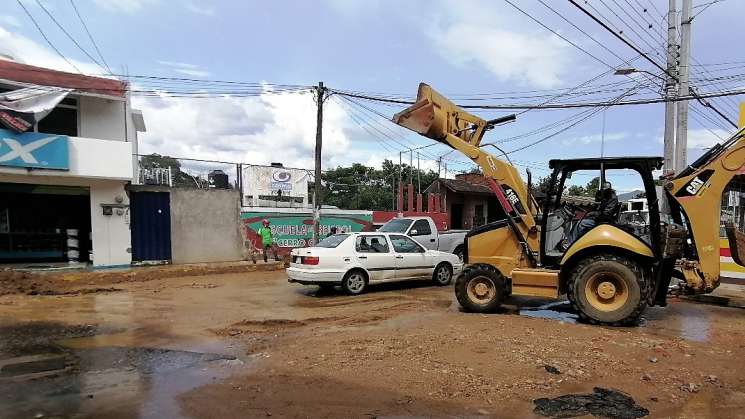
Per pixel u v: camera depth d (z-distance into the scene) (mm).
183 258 19516
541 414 4422
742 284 13391
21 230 18438
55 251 19047
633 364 5754
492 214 36125
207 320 8891
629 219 9383
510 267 9336
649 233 8719
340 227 23844
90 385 5285
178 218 19453
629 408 4566
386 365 5676
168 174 20188
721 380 5352
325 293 12070
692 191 8609
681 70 15258
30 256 18578
